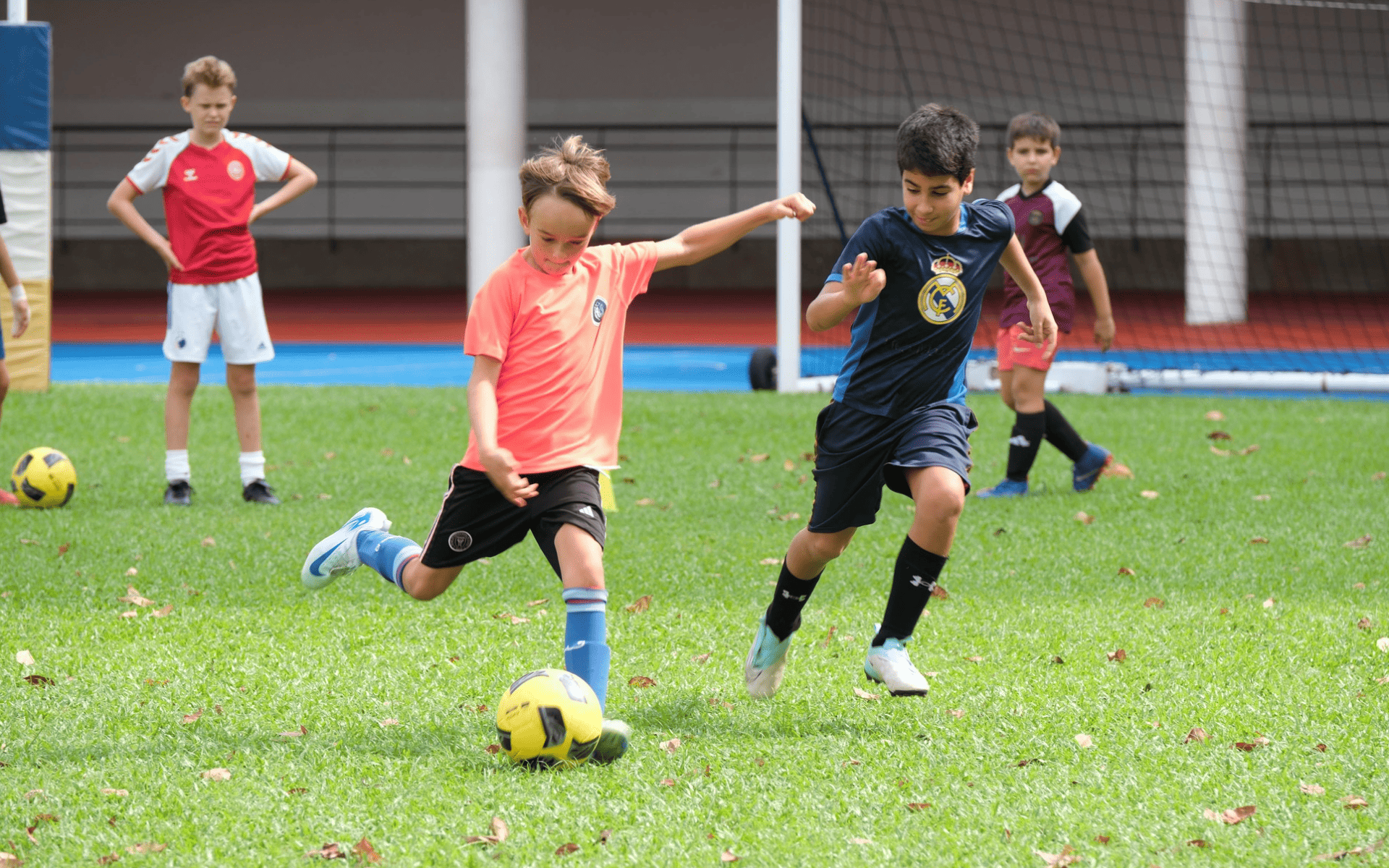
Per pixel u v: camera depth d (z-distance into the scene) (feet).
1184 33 136.15
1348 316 105.50
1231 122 94.84
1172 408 51.60
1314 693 17.79
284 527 29.81
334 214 152.25
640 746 15.97
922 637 20.98
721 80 148.36
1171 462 39.47
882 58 139.03
